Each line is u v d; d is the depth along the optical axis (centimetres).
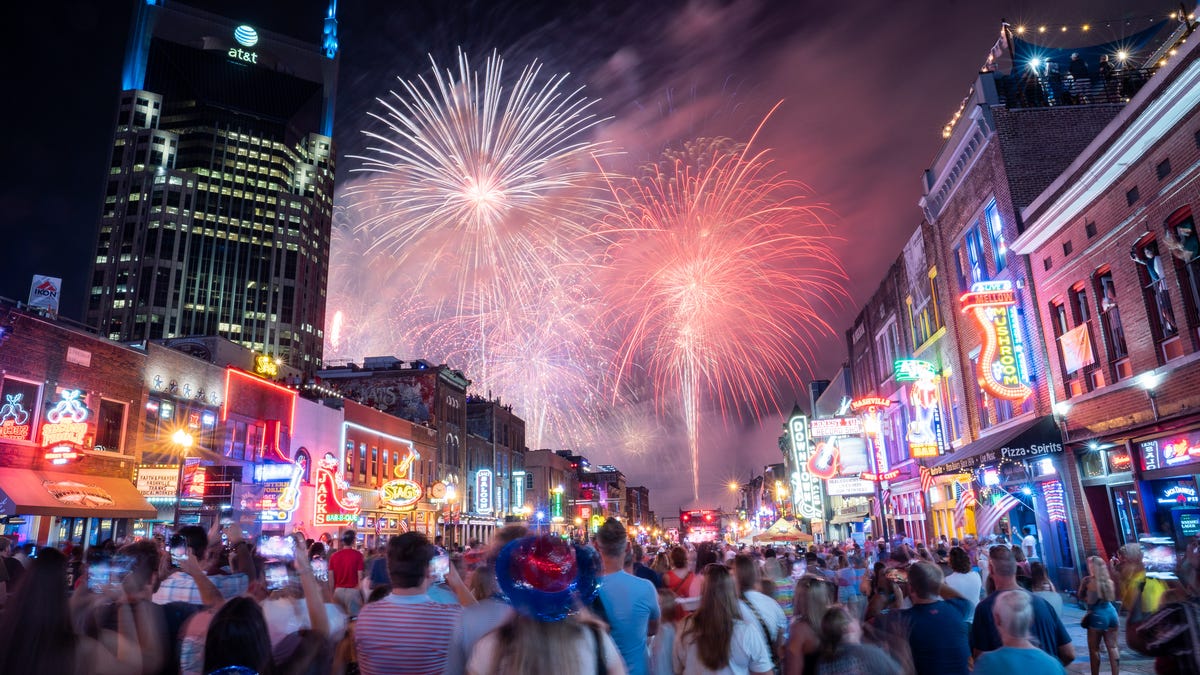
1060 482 2039
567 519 8362
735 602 515
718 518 6197
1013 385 2169
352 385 5166
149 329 11612
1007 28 2523
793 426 5322
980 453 2212
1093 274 1888
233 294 12494
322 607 506
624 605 543
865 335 4322
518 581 312
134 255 11981
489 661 313
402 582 469
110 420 2531
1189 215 1528
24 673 331
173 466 2659
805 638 529
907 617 573
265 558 678
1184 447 1579
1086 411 1930
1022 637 455
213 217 12669
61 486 2244
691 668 510
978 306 2233
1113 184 1764
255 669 374
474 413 6381
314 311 13662
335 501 3603
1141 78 2352
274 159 13588
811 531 6419
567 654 302
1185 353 1560
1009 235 2248
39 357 2275
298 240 13475
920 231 3138
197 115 13162
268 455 3231
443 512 5025
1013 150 2286
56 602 350
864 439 3647
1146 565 1050
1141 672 1145
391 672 440
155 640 467
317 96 15162
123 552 503
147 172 12431
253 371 3519
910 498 3491
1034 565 829
